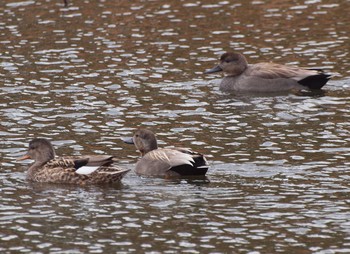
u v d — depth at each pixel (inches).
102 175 653.9
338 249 537.0
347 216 583.2
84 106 842.8
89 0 1200.8
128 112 827.4
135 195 627.8
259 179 653.3
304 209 595.2
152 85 914.1
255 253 531.5
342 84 930.7
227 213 589.6
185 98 878.4
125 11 1161.4
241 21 1124.5
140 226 569.9
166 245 541.6
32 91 887.1
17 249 536.1
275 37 1069.1
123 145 741.3
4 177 669.3
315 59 997.2
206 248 537.6
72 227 568.4
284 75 925.2
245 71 933.8
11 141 743.7
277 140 745.0
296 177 655.8
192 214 588.7
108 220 579.8
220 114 828.6
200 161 665.6
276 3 1187.3
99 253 530.3
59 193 634.2
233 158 701.3
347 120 802.8
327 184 639.8
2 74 941.2
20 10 1164.5
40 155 675.4
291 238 551.5
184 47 1034.7
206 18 1135.0
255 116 821.9
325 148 721.0
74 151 721.6
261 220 578.2
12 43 1044.5
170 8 1173.1
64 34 1075.3
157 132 772.0
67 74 943.0
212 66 973.2
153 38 1063.6
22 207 603.5
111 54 1009.5
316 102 871.7
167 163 668.7
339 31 1086.4
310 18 1134.4
